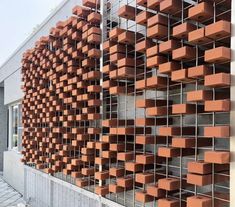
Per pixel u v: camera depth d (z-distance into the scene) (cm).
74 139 265
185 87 165
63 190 314
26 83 407
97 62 239
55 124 306
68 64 268
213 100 128
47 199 351
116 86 207
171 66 149
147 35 165
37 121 361
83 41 247
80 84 245
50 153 321
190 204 132
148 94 200
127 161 188
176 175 167
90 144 230
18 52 560
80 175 256
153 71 185
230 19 135
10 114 673
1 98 773
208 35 128
